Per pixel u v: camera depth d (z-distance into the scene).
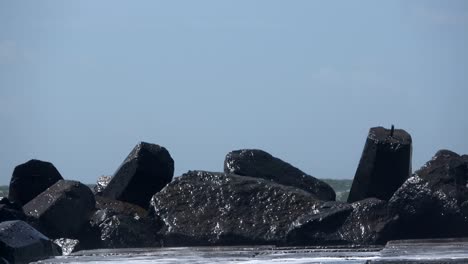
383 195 99.69
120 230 93.06
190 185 97.00
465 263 62.25
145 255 78.88
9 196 106.00
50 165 105.81
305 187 106.94
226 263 69.44
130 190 104.44
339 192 176.88
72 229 94.06
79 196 95.69
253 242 90.56
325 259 69.25
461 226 87.81
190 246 91.56
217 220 93.00
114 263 72.56
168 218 94.31
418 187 89.00
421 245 78.31
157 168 104.44
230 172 105.69
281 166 107.75
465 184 90.94
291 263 67.44
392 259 65.88
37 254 76.75
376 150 99.25
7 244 73.31
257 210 93.06
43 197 95.25
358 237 87.19
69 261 74.62
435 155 92.06
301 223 88.69
